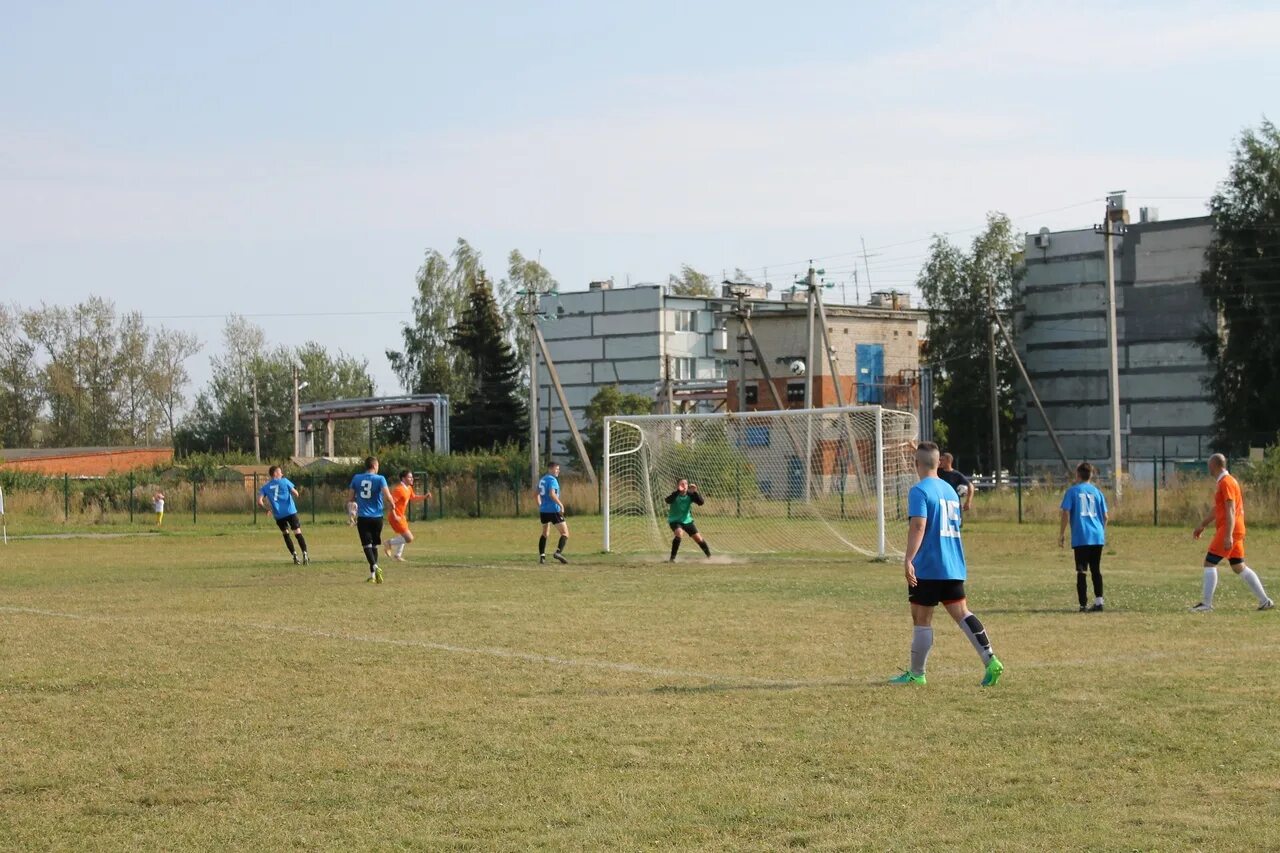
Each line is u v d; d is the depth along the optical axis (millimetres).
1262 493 39406
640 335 90312
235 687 11688
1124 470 65625
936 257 86375
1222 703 10336
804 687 11391
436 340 98562
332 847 7047
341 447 122750
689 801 7773
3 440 100688
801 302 87500
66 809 7859
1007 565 26391
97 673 12477
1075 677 11688
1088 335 81375
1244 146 70000
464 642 14492
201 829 7426
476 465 60031
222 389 113625
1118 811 7402
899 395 79812
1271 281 67750
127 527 47938
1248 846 6758
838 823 7289
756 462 37500
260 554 32594
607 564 27562
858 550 31031
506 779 8359
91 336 103688
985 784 8039
